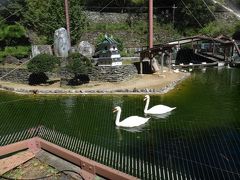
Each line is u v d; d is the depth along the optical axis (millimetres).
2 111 16484
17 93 21078
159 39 38438
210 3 41188
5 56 28062
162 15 41219
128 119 13070
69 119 14391
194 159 9516
